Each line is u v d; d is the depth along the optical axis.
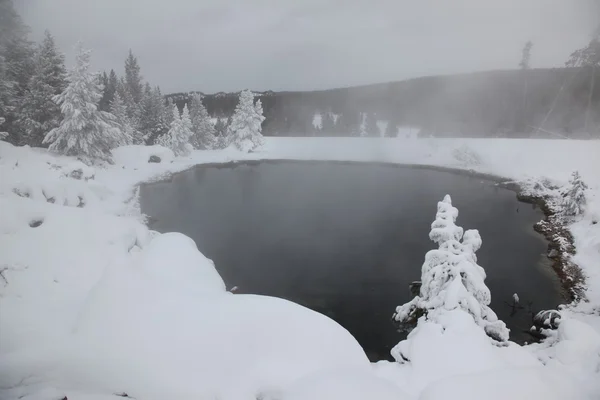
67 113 31.78
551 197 28.56
